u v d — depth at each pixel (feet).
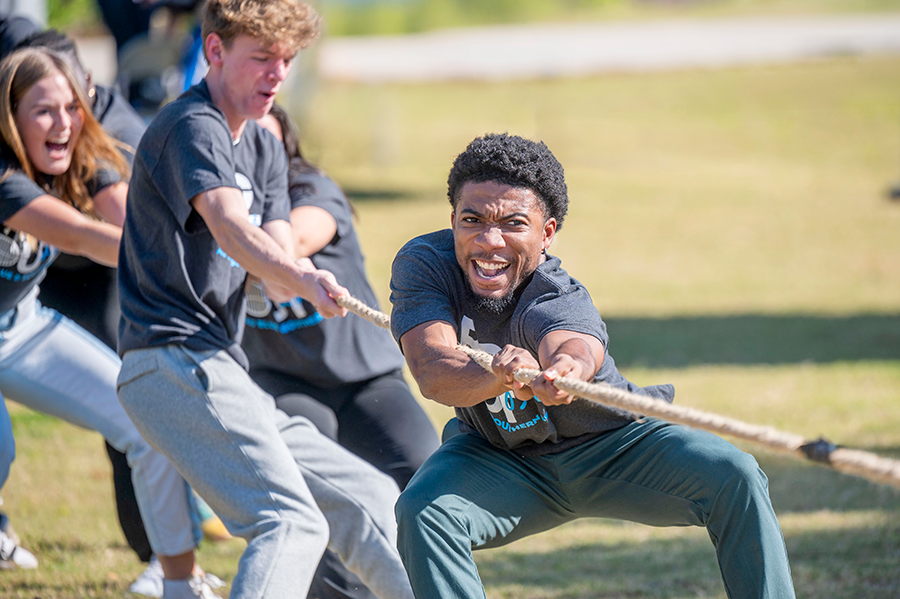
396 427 33.30
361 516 29.22
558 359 21.89
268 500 26.71
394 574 28.99
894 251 113.19
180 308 27.63
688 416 19.36
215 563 39.70
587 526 44.52
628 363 71.26
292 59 29.19
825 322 83.61
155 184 27.63
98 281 40.73
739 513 23.03
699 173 172.65
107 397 33.99
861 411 58.49
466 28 337.93
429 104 250.37
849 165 178.81
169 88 75.82
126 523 36.50
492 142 24.16
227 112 29.01
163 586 33.60
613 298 93.40
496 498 24.56
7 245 32.65
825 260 109.09
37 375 33.81
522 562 39.75
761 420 56.65
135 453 33.14
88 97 36.06
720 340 77.71
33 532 42.14
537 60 213.25
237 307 28.94
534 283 24.22
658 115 229.45
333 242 33.94
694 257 111.24
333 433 33.17
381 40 266.36
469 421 25.95
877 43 237.04
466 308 24.79
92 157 34.09
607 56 219.00
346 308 27.53
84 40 153.79
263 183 30.55
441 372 22.86
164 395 27.43
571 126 220.64
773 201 145.59
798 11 356.38
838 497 45.09
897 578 35.81
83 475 49.60
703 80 263.49
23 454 52.42
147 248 28.02
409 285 24.67
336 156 181.47
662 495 24.27
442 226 127.13
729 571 23.12
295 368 33.81
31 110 32.01
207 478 27.04
